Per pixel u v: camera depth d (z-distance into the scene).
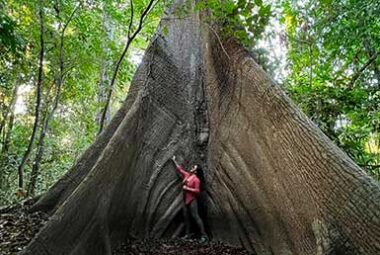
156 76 8.18
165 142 7.87
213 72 8.04
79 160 7.14
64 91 13.06
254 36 7.51
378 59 8.03
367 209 3.90
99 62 12.40
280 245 5.65
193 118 8.22
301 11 7.83
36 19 10.17
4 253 5.38
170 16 8.85
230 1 7.04
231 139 7.19
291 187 5.27
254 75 6.54
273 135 5.77
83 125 15.56
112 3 12.19
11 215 6.70
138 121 7.24
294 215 5.20
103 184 6.00
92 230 5.66
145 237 7.32
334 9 7.32
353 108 7.85
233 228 7.14
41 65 9.66
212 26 8.16
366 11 6.88
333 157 4.55
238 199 6.92
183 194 7.81
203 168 8.04
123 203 6.75
